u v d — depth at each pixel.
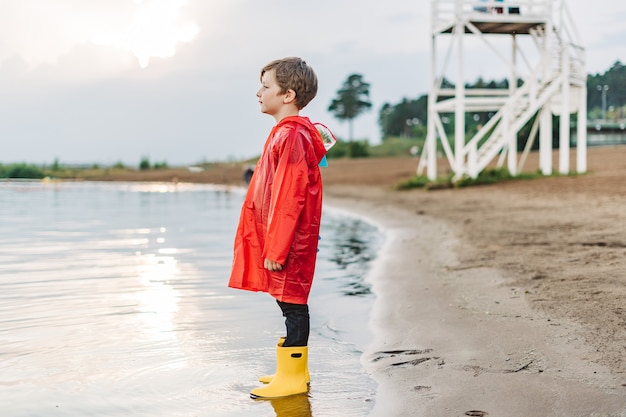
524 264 6.26
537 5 21.97
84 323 4.27
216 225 11.68
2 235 9.87
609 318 3.99
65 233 10.22
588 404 2.69
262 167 3.18
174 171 50.53
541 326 3.95
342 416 2.72
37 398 2.92
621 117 37.75
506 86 64.06
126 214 14.34
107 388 3.06
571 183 18.25
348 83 104.81
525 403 2.74
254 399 2.94
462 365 3.31
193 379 3.20
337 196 22.95
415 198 18.77
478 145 47.09
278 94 3.24
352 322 4.41
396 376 3.21
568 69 21.89
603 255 6.37
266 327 4.21
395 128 101.25
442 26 22.88
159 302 4.96
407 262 7.11
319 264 7.17
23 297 5.11
